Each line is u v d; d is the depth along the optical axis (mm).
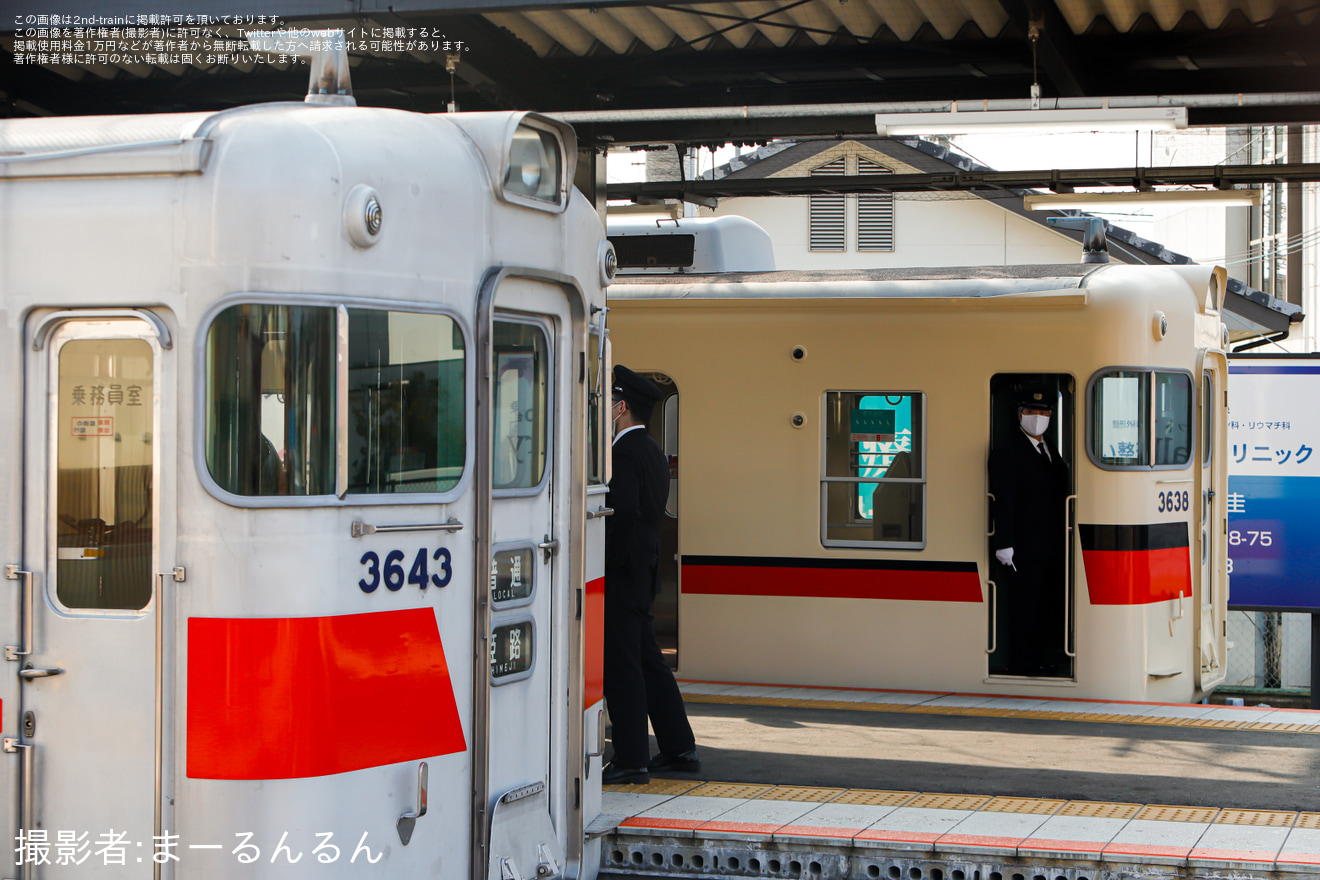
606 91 12891
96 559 5633
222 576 5457
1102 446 11523
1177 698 11992
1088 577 11539
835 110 11109
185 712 5477
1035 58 10078
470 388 6066
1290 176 13469
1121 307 11508
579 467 6875
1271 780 8727
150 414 5559
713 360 12414
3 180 5699
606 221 13516
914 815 7840
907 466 12016
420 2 9281
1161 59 11414
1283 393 14328
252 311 5477
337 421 5582
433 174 5945
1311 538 14234
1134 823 7672
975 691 11789
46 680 5652
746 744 9766
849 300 12070
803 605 12164
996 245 34719
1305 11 10375
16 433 5637
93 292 5570
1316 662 14266
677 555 12461
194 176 5520
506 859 6285
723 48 11797
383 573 5730
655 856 7578
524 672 6570
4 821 5660
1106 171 13867
